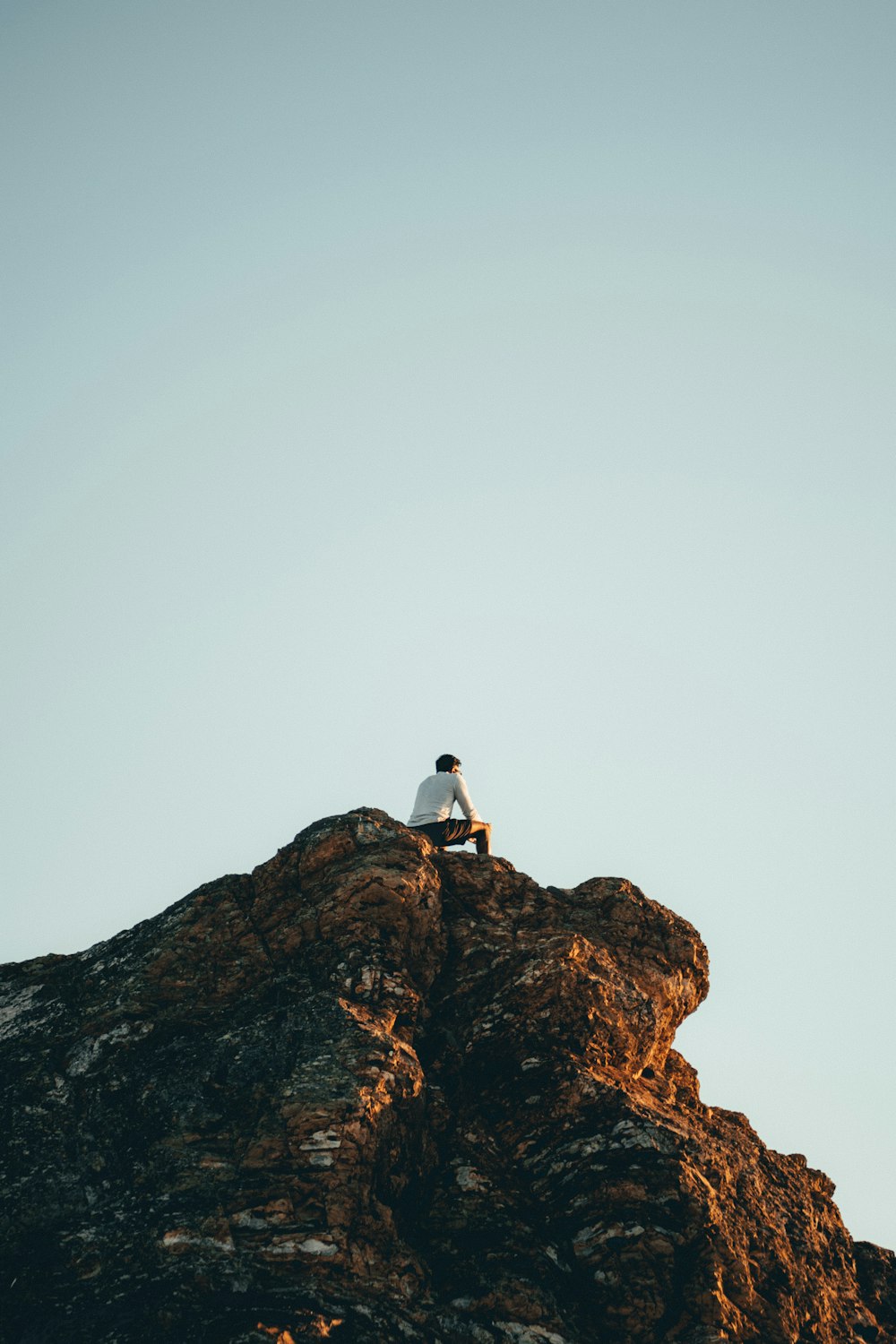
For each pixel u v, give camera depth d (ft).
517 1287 45.37
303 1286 42.55
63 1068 52.01
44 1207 45.93
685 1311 46.32
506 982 56.18
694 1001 62.08
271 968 55.98
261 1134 46.65
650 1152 50.24
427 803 69.92
